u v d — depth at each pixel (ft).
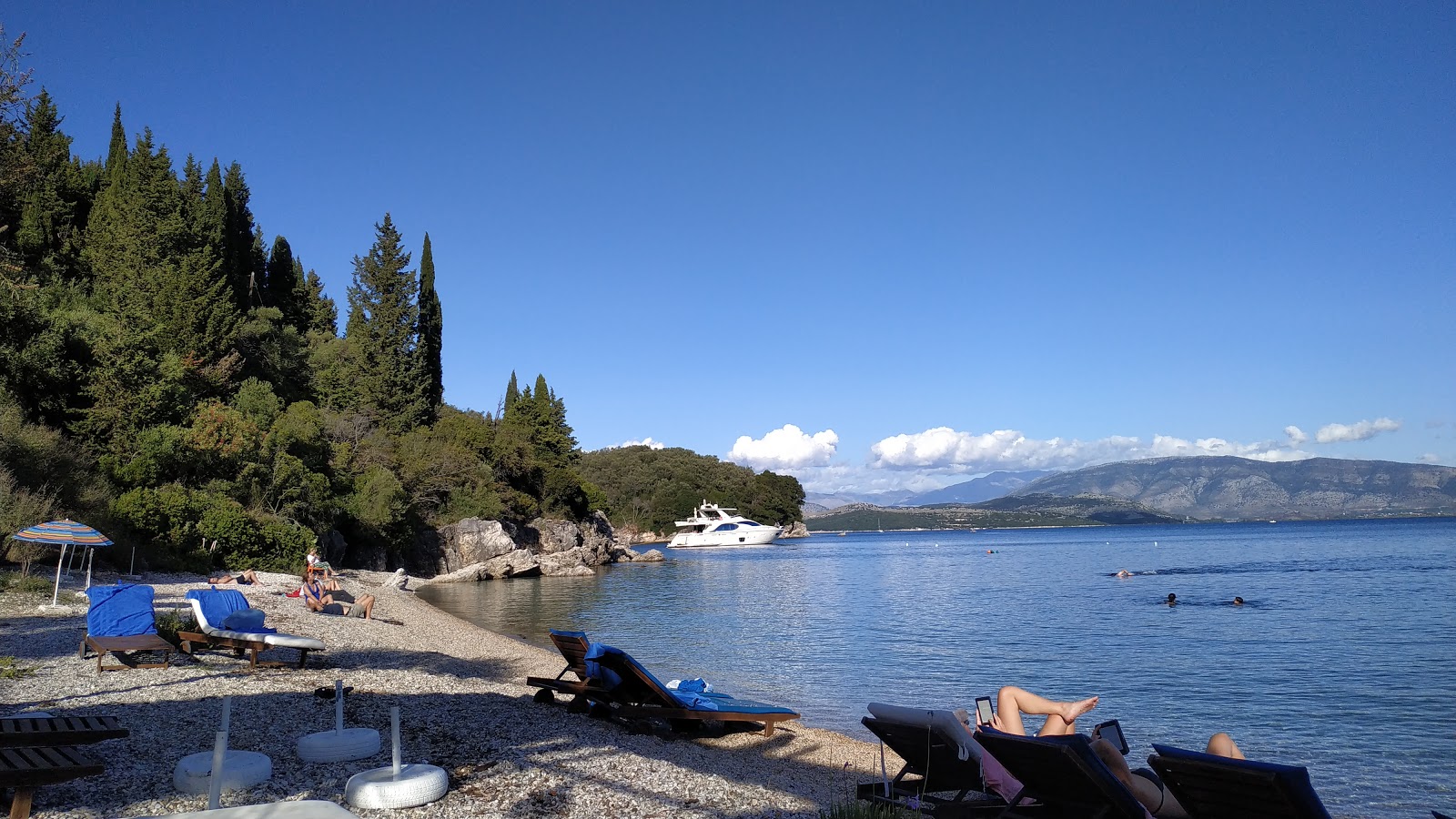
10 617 53.26
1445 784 39.42
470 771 25.39
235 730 28.43
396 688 39.99
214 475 117.29
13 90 60.18
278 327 198.39
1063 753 18.30
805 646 85.30
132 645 38.55
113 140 199.82
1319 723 51.31
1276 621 101.71
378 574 158.10
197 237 172.76
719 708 39.91
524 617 112.16
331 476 159.33
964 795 25.17
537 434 308.81
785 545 500.33
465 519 208.33
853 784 32.76
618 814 22.47
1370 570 192.24
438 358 271.90
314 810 16.30
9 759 18.79
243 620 45.14
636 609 125.29
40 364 102.06
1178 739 48.55
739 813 23.68
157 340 130.11
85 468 94.27
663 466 544.21
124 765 23.68
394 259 240.12
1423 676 64.59
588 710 39.34
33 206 154.71
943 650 82.69
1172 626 99.14
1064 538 643.86
